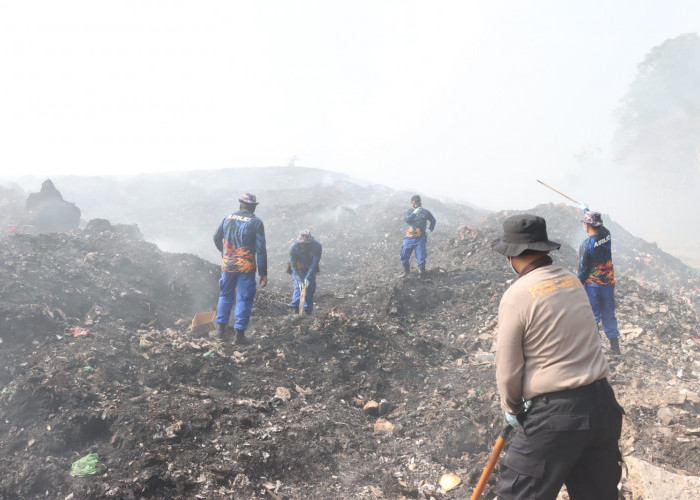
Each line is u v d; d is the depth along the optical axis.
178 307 8.17
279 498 3.85
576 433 2.41
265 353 6.23
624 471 3.98
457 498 3.99
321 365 6.15
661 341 7.15
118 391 4.83
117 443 4.19
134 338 6.14
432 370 6.40
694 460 3.89
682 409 4.83
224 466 4.04
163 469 3.92
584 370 2.46
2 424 4.27
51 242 8.58
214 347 6.18
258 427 4.62
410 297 9.48
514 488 2.56
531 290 2.53
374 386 5.84
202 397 4.97
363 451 4.58
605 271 6.42
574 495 2.60
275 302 9.15
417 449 4.63
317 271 8.41
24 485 3.68
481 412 4.98
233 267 6.54
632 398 5.03
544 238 2.68
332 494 4.00
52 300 6.45
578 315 2.51
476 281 10.45
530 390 2.52
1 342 5.39
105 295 7.27
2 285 6.29
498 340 2.61
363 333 6.85
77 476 3.80
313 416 5.01
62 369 4.95
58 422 4.28
